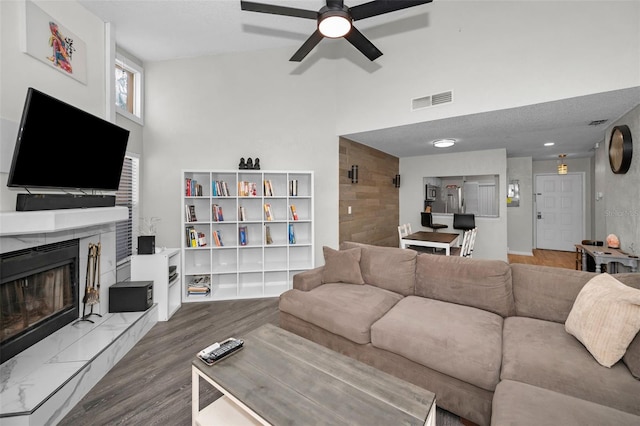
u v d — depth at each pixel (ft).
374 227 18.78
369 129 13.69
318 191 14.85
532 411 3.90
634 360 4.66
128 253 12.11
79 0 8.84
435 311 7.32
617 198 11.82
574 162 23.04
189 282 13.21
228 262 13.96
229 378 4.76
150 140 13.21
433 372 5.95
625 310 4.87
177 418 5.79
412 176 21.98
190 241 12.44
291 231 13.58
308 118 14.69
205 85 13.78
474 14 10.77
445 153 20.45
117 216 8.86
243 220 13.15
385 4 6.87
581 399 4.32
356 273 9.70
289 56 14.42
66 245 8.24
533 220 24.58
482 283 7.57
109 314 9.30
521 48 9.91
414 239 14.97
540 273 7.18
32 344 7.14
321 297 8.46
